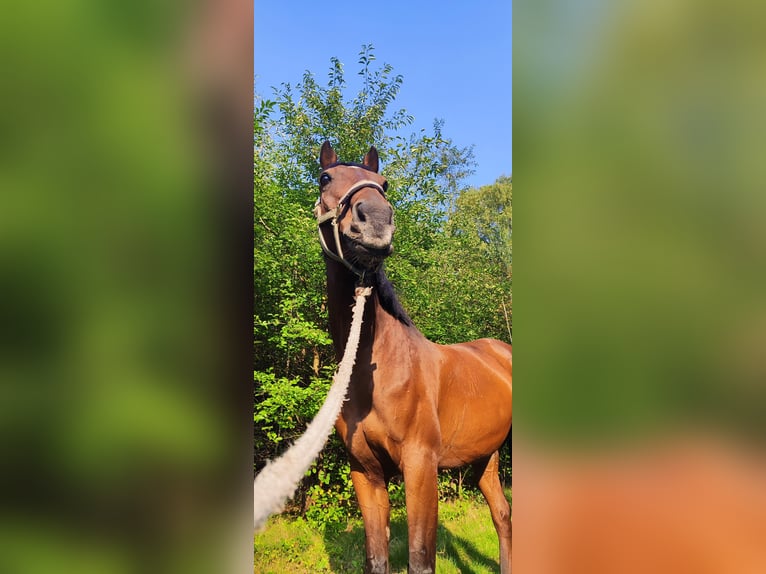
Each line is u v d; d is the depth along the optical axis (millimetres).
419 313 5441
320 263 4555
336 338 2326
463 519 4910
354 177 2146
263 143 4844
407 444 2355
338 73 5230
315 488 4582
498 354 3072
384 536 2420
